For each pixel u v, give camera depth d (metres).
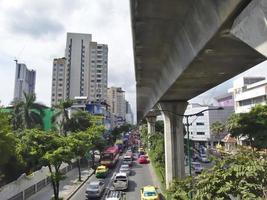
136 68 19.20
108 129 89.19
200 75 15.45
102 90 125.75
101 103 92.38
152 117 72.69
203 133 85.69
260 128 29.36
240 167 9.42
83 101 83.69
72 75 120.94
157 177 37.88
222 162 10.38
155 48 14.93
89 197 28.06
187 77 15.97
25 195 27.12
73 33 123.88
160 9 10.64
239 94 64.62
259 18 6.96
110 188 32.75
